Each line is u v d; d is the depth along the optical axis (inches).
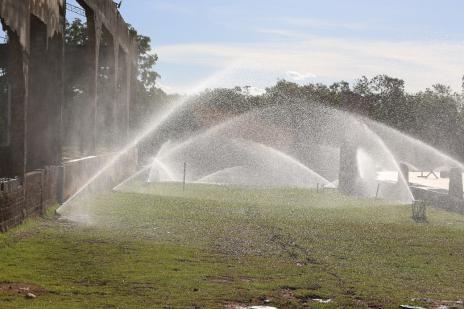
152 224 1025.5
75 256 729.6
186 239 896.9
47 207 1077.1
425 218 1250.6
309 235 987.3
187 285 617.0
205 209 1275.8
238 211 1269.7
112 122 2010.3
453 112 3710.6
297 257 803.4
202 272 677.9
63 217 1058.7
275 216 1212.5
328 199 1601.9
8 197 839.1
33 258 707.4
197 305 546.6
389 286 659.4
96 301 544.1
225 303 558.9
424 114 3681.1
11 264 671.1
